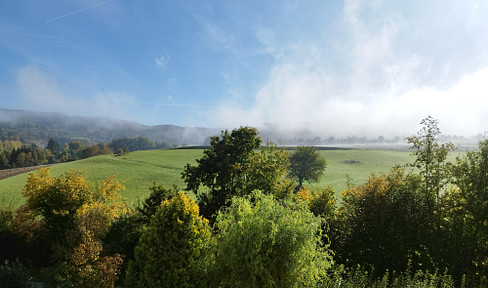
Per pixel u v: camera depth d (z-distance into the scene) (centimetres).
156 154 9094
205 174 2348
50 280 1558
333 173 7119
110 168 6488
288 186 2128
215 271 1141
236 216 1161
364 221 1505
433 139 1502
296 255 1046
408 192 1463
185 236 1200
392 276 1323
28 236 1891
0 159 11581
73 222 1848
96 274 1266
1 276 1347
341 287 1116
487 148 1338
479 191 1308
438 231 1380
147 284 1184
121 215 1920
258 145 2478
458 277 1302
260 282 1055
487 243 1293
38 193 1931
